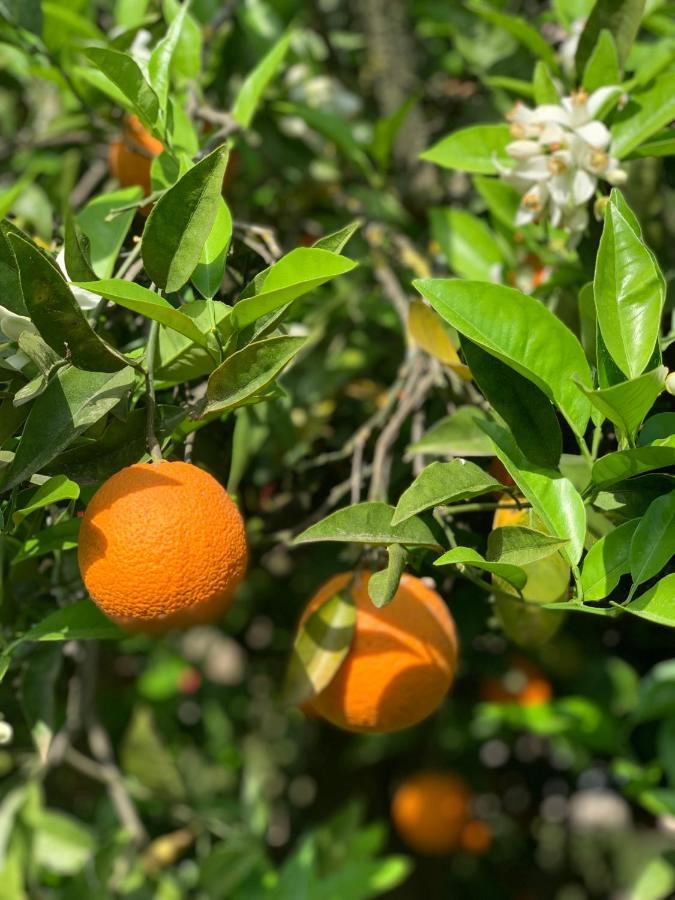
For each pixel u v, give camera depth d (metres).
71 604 0.90
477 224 1.12
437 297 0.83
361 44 1.53
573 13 1.10
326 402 1.19
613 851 1.71
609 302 0.84
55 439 0.81
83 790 1.51
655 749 1.27
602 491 0.85
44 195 1.22
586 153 0.95
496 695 1.40
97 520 0.78
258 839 1.27
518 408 0.85
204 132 1.11
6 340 0.83
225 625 1.49
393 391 1.03
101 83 1.06
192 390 0.95
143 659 1.60
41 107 1.34
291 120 1.30
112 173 1.16
